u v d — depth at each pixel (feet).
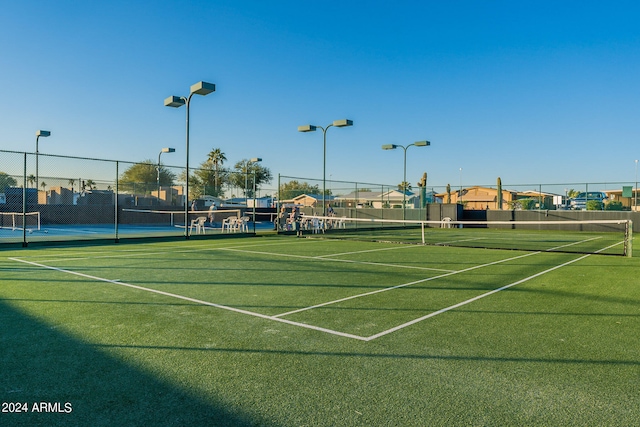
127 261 37.52
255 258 40.91
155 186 118.42
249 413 10.14
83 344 14.92
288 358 13.83
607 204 99.81
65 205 104.01
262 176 246.88
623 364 13.47
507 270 34.17
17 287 25.04
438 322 18.29
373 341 15.65
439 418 9.98
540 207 108.17
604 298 23.41
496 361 13.69
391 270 33.60
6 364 13.02
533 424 9.73
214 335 16.16
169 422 9.68
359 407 10.49
